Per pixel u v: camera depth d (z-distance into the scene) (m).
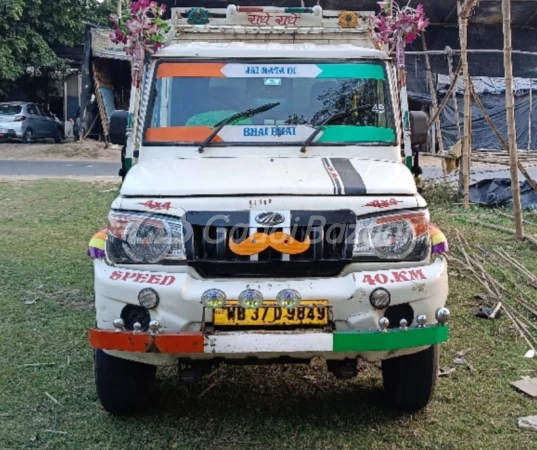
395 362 4.09
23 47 25.14
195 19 5.59
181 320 3.50
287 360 3.66
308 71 4.80
